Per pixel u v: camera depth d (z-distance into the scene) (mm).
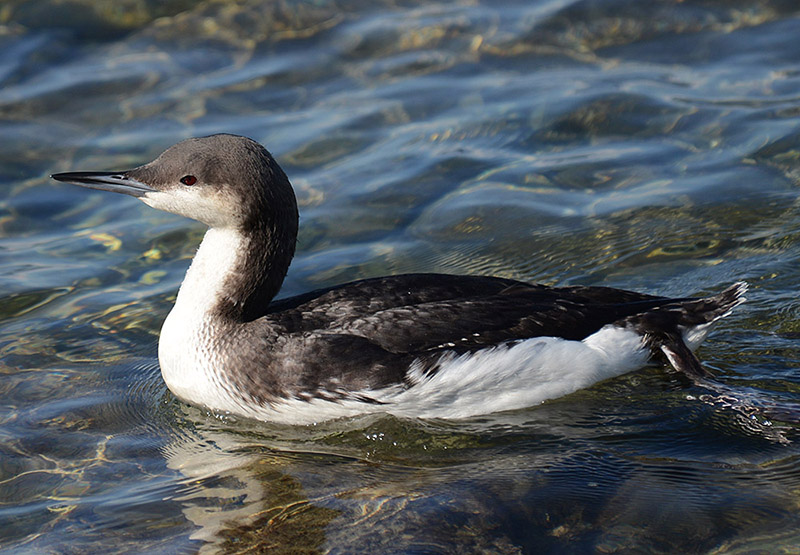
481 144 15234
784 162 14156
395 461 9102
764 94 15961
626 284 11852
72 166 14938
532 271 12320
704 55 17234
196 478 8930
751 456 8812
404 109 16203
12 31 18062
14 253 13148
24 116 16078
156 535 8078
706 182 13898
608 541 7688
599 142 15164
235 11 18625
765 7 18297
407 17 18625
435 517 8086
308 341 9477
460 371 9336
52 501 8625
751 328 10922
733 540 7617
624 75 16766
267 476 8922
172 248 13289
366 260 12773
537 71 17078
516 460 8953
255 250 9852
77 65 17438
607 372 9930
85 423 9867
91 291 12320
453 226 13406
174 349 9992
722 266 12023
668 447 9031
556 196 13906
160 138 15500
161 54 17781
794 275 11680
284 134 15594
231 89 16828
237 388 9680
